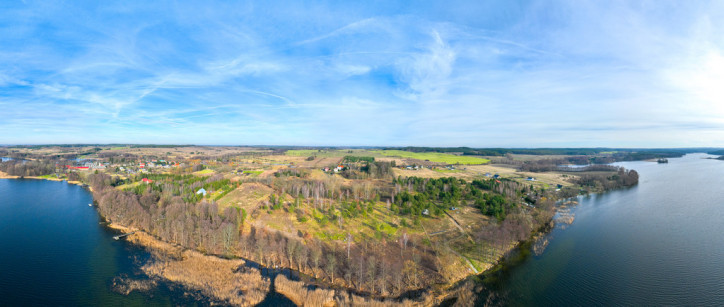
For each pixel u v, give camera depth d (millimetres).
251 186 195250
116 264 108125
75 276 100125
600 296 93500
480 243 126438
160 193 185000
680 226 156000
